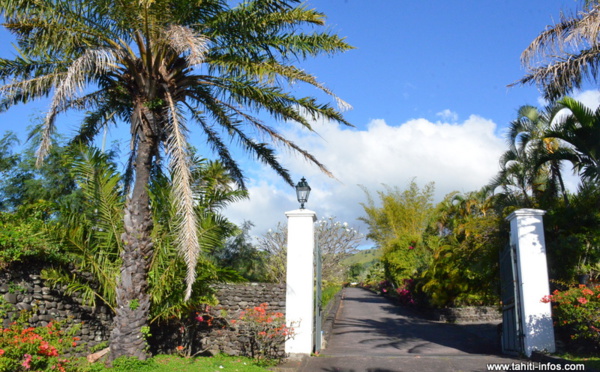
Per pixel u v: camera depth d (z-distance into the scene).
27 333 6.27
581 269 10.78
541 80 10.23
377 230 31.22
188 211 7.34
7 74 8.32
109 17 8.19
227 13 8.59
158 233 8.80
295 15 8.53
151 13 7.60
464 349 11.50
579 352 8.93
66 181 14.54
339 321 18.97
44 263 8.20
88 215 9.55
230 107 9.83
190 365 8.13
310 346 9.48
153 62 8.39
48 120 6.90
